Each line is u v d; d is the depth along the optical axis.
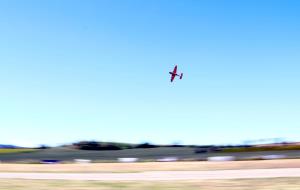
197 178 28.22
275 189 21.34
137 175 32.09
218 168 37.53
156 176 30.84
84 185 24.39
